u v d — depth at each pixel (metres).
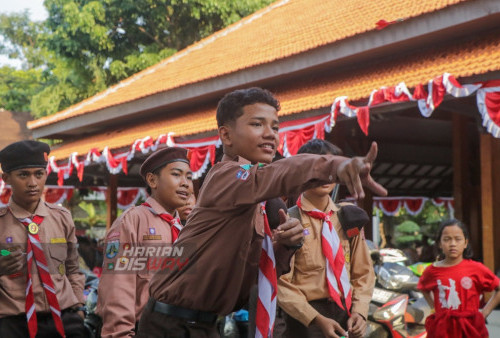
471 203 12.83
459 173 11.71
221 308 2.40
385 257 5.99
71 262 4.43
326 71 9.20
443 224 4.92
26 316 3.99
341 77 8.77
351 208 3.72
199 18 22.48
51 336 4.07
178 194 3.71
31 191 4.09
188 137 10.23
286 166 1.85
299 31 10.25
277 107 2.33
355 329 3.51
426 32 7.36
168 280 2.45
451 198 19.25
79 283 4.46
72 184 18.12
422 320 5.71
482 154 8.33
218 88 10.35
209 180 2.17
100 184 18.42
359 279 3.77
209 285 2.33
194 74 11.27
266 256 2.35
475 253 12.30
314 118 8.08
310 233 3.58
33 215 4.18
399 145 14.43
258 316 2.31
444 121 13.06
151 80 13.03
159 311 2.48
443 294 4.84
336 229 3.68
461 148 11.71
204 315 2.43
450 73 6.72
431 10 7.20
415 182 17.42
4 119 26.22
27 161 4.07
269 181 1.89
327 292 3.54
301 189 1.81
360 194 1.61
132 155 11.30
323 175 1.73
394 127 12.88
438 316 4.85
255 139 2.25
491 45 6.95
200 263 2.30
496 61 6.39
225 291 2.35
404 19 7.52
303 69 8.99
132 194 20.05
